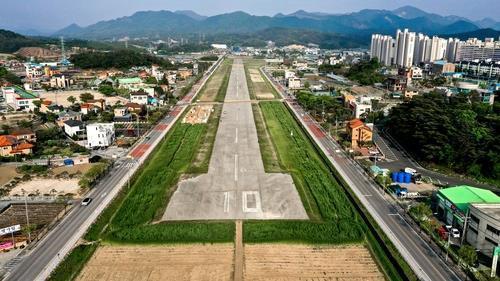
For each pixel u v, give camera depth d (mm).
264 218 89125
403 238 79125
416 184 108750
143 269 70375
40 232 82125
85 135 152250
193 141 149250
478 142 118062
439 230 81750
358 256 74625
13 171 117062
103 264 71875
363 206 93562
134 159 127812
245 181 110375
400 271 69125
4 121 176000
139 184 107750
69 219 87500
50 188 104938
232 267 71000
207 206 94938
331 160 128000
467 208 80562
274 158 130125
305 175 115188
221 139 152875
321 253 75500
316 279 67750
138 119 172000
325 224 85500
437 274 67812
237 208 93875
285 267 71062
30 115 188375
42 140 145250
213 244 78250
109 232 82312
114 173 115438
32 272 68688
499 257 68938
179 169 119188
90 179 105938
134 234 80812
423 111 136250
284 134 161875
